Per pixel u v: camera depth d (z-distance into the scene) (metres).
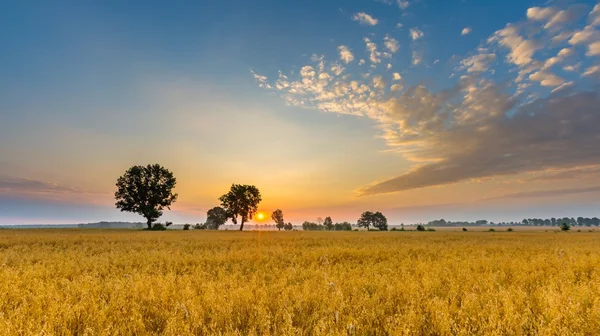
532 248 20.44
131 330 4.55
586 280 8.30
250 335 4.28
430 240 31.89
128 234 44.69
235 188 100.00
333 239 33.09
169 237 35.38
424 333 4.72
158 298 6.14
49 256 14.48
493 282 7.77
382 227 158.88
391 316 4.94
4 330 4.28
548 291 6.55
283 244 24.38
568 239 35.47
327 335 4.21
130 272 9.82
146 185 83.12
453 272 9.51
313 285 7.19
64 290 6.89
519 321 4.93
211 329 4.55
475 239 34.69
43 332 4.28
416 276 8.88
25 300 5.68
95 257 13.95
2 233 45.41
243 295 6.09
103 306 5.54
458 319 5.17
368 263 12.50
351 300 6.04
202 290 6.85
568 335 4.40
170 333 4.41
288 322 4.55
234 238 34.25
